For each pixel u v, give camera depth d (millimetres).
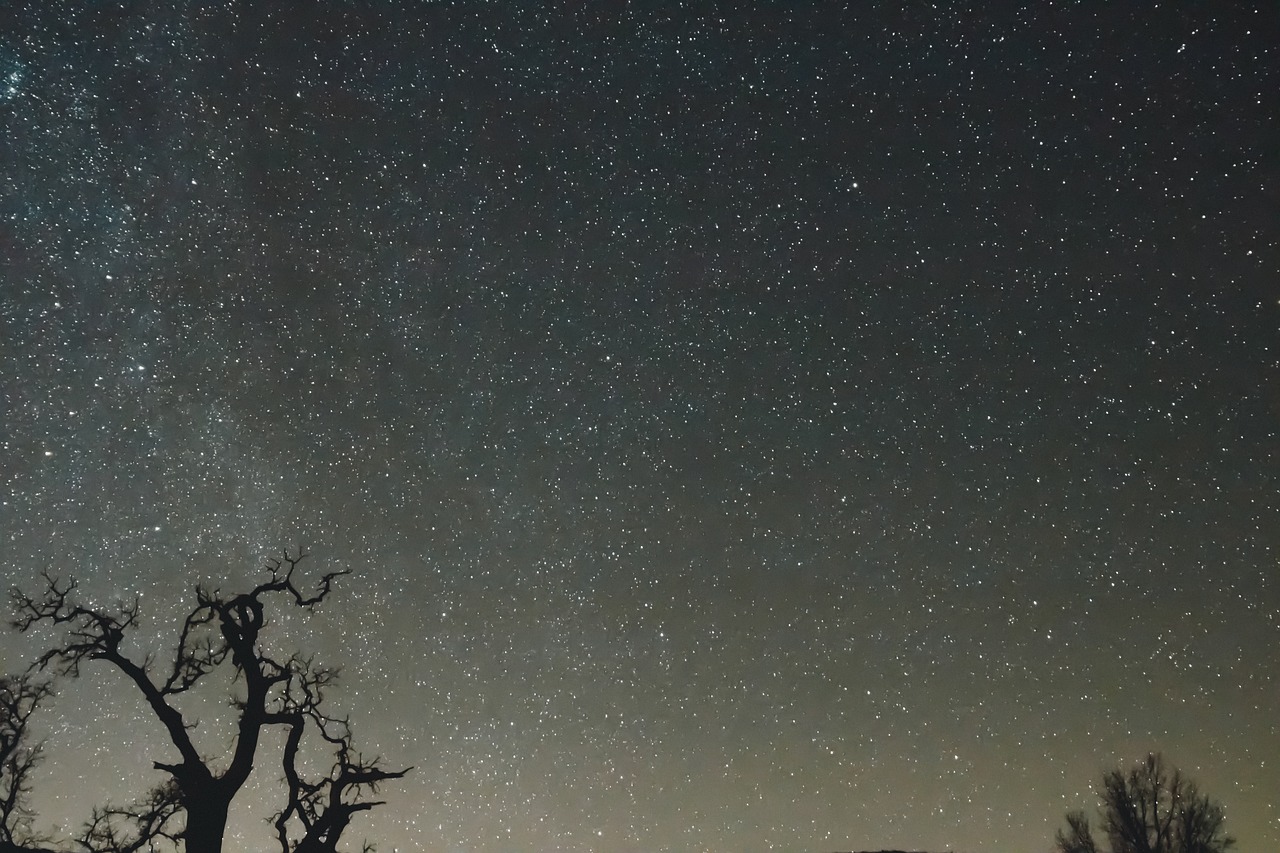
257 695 14141
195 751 13430
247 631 14492
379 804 14133
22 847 12406
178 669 14133
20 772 13102
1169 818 17109
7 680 13438
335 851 13633
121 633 14070
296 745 14250
